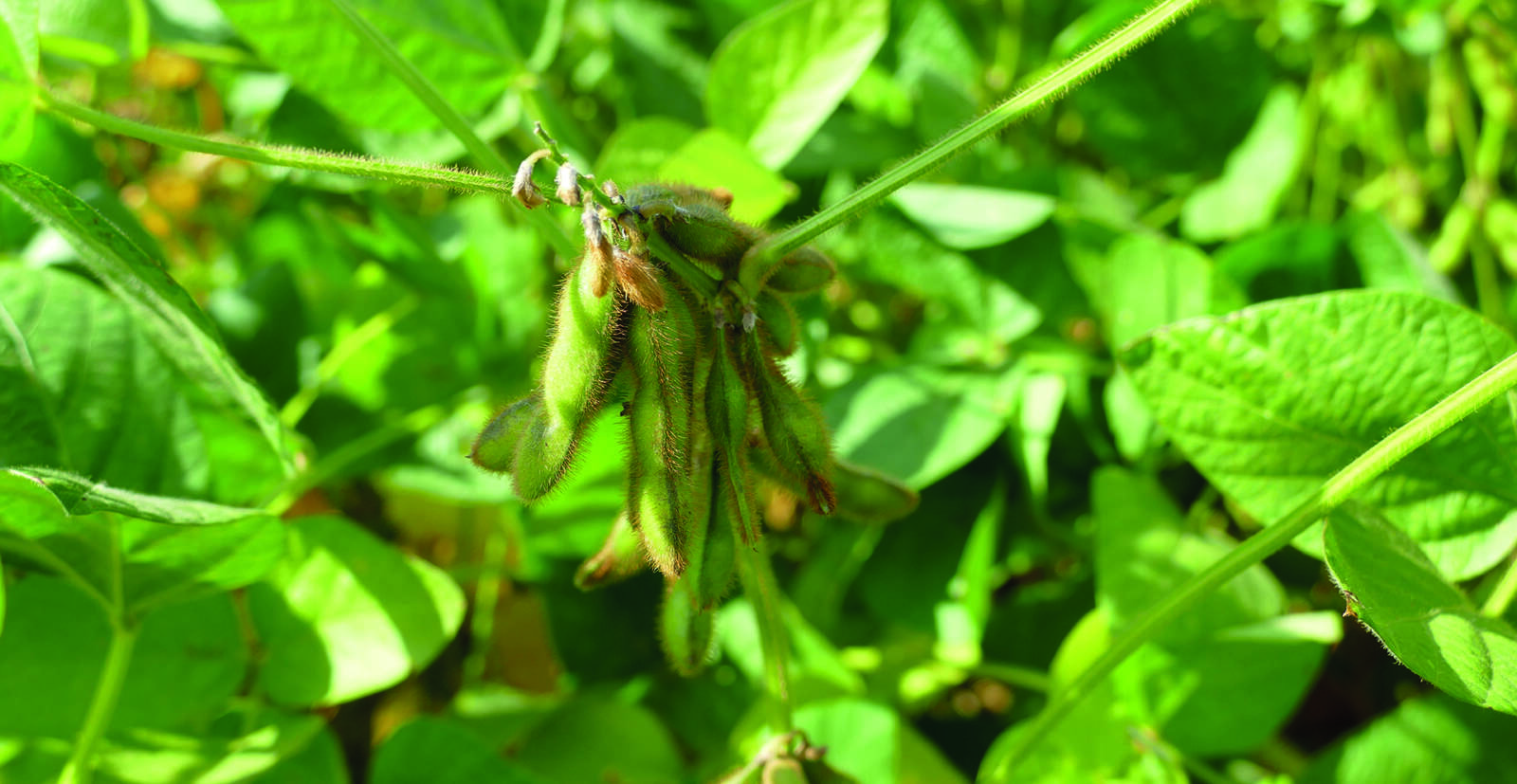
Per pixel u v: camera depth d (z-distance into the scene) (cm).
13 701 49
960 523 59
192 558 47
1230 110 65
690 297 41
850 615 60
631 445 40
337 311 66
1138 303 56
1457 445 46
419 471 58
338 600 51
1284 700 52
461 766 51
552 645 59
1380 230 57
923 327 63
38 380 50
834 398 58
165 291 44
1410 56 67
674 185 41
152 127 43
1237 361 47
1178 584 52
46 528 46
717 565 41
